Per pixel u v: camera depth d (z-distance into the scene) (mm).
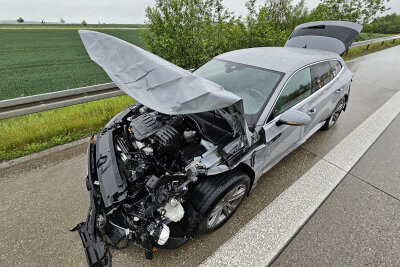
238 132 2178
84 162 3574
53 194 2955
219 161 2178
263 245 2408
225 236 2494
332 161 3727
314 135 4473
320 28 4906
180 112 1664
